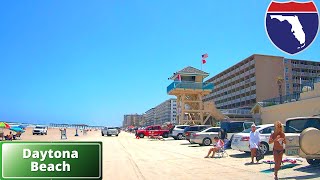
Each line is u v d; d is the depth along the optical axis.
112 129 60.53
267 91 97.75
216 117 53.50
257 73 98.56
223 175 11.32
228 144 22.25
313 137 11.24
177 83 51.84
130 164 15.21
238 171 12.17
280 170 12.04
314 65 106.81
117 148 25.83
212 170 12.62
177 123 54.94
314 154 11.22
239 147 17.27
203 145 26.98
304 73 104.00
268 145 16.89
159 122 192.00
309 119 13.79
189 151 22.22
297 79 102.94
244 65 105.94
